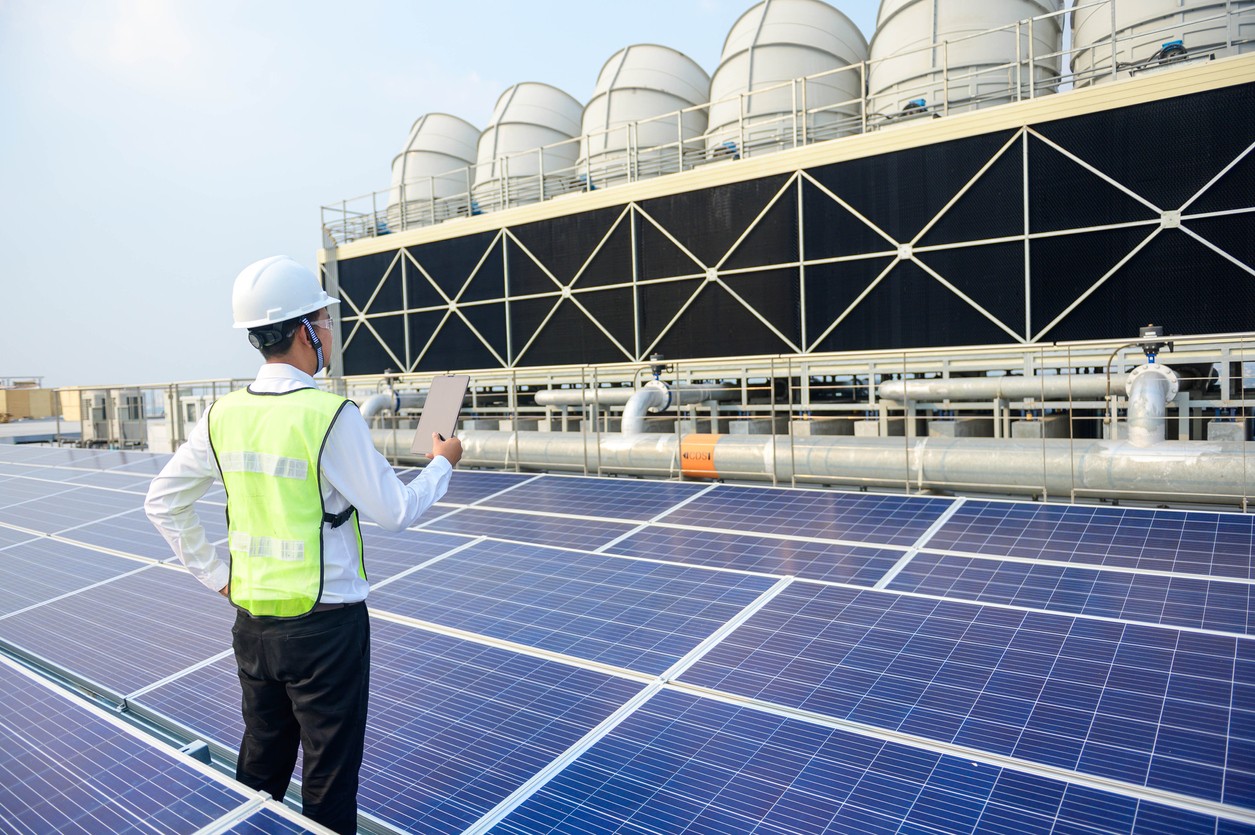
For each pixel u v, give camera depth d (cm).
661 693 332
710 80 2412
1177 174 1244
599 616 427
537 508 710
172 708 353
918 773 261
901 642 367
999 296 1403
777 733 293
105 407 2202
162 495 236
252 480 224
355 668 230
